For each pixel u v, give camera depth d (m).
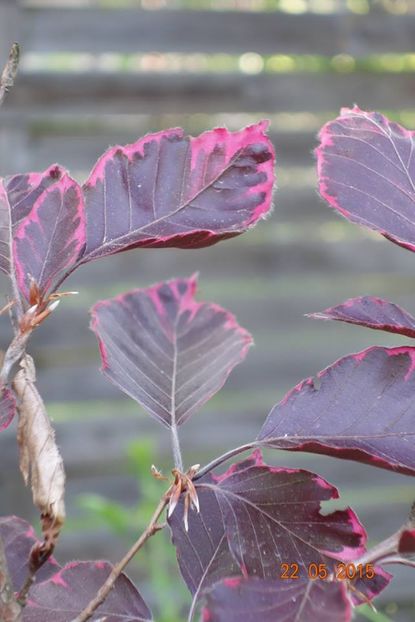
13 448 1.70
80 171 1.66
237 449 0.50
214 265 1.76
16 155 1.61
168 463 1.81
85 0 1.69
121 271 1.72
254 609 0.44
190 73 1.66
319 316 0.49
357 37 1.71
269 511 0.51
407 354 0.50
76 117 1.63
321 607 0.44
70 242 0.49
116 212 0.50
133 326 0.58
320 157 0.50
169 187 0.51
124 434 1.78
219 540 0.52
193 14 1.63
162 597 1.45
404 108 1.78
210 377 0.56
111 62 1.87
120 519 1.38
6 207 0.50
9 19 1.54
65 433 1.75
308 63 1.85
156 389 0.55
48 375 1.72
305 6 1.75
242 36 1.66
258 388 1.84
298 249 1.79
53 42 1.58
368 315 0.49
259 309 1.81
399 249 1.83
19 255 0.49
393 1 1.73
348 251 1.81
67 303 1.70
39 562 0.44
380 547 0.46
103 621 0.50
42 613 0.51
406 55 1.75
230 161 0.51
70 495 1.77
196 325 0.58
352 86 1.74
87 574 0.52
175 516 0.51
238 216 0.50
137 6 1.64
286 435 0.50
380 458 0.48
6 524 0.53
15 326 0.48
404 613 1.85
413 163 0.51
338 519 0.51
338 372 0.50
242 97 1.69
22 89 1.58
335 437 0.49
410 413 0.49
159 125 1.69
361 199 0.50
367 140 0.51
